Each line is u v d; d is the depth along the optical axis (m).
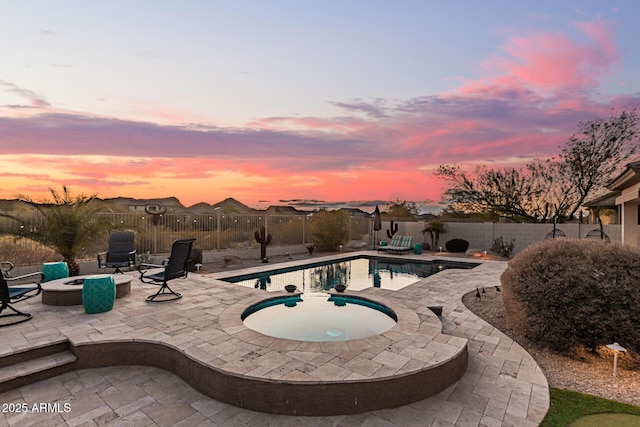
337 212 19.41
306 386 3.28
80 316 5.53
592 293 4.59
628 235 7.96
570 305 4.73
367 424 3.13
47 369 4.05
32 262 9.62
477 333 5.59
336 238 18.80
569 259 4.93
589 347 4.73
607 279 4.57
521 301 5.21
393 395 3.41
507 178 22.38
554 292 4.82
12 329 4.86
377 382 3.36
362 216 22.03
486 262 14.21
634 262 4.55
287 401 3.29
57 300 6.12
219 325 5.09
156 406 3.44
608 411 3.39
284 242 17.55
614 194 17.30
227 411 3.35
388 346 4.23
